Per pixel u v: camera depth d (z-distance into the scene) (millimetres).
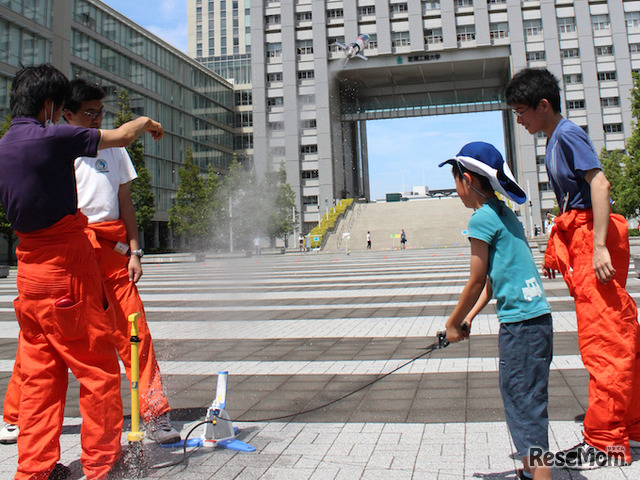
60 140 2193
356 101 62750
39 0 31266
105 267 2914
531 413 1981
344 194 55344
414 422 2982
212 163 49781
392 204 48438
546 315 2012
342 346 5230
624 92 49812
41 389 2260
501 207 2121
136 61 41281
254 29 51031
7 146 2211
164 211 43844
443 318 6699
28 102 2289
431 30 51156
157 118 43344
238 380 4078
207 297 10125
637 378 2438
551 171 2543
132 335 2555
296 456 2547
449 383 3742
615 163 30000
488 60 51312
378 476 2279
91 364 2307
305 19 51219
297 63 51000
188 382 4043
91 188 2926
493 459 2414
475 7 50375
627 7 50469
